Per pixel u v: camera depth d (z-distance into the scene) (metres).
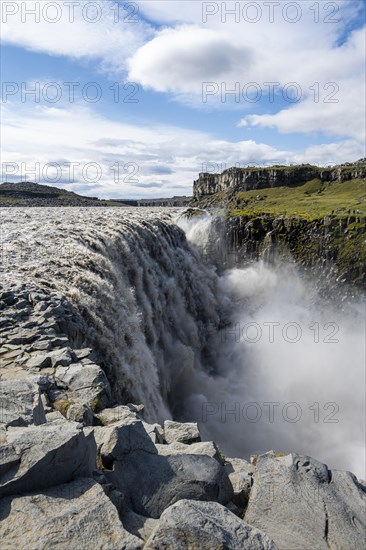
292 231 68.38
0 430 6.71
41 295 17.86
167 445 8.89
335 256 66.19
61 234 32.78
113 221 42.62
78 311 18.50
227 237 66.75
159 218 58.25
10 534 5.23
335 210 80.44
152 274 36.72
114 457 7.31
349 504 7.19
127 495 6.86
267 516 6.91
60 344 14.24
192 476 7.32
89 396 10.98
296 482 7.58
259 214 70.31
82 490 6.10
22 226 38.09
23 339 14.16
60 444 6.20
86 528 5.46
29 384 8.78
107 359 19.05
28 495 5.85
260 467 8.02
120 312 23.59
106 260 27.12
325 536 6.50
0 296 17.41
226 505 7.31
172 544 5.34
